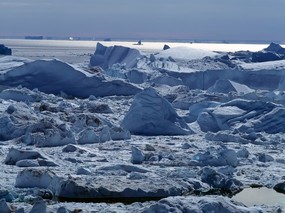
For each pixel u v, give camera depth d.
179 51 105.19
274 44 123.06
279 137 44.66
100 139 41.66
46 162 32.28
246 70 79.12
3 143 39.69
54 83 65.12
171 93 64.38
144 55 99.12
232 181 29.09
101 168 30.95
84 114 45.38
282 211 23.48
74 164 32.88
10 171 30.80
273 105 49.56
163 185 27.48
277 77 77.06
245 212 21.20
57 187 26.56
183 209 20.78
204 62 92.50
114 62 103.88
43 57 169.50
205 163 34.03
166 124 46.66
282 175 31.72
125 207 23.69
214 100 59.38
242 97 58.56
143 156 34.47
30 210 21.39
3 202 22.31
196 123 50.19
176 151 37.81
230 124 47.88
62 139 39.72
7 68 70.75
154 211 20.62
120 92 66.19
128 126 46.75
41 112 47.72
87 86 65.25
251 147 41.38
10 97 58.41
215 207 20.89
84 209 23.17
